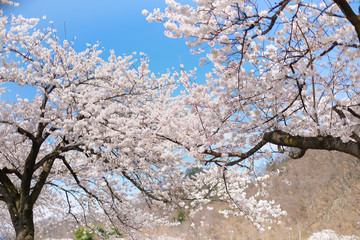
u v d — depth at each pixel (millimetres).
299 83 3773
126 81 6188
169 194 7207
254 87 3789
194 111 4031
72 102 5758
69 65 6551
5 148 6285
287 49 3705
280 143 4023
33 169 6414
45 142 7961
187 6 3094
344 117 4148
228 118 4188
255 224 6812
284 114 4316
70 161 8312
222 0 2980
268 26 3432
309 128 4305
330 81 4172
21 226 6066
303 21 3381
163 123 4320
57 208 9680
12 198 6387
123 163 6059
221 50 3463
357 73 4258
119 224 8398
